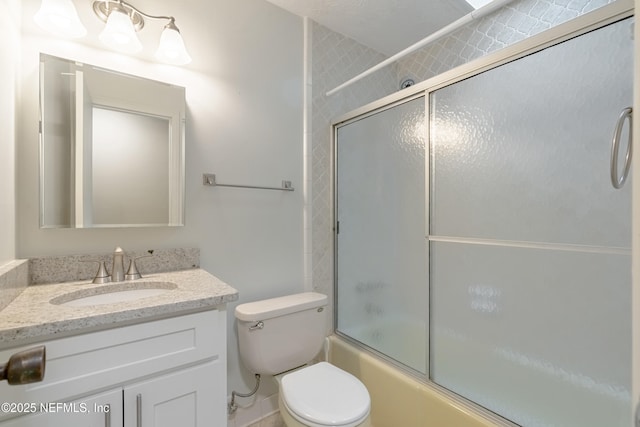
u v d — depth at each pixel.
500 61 1.19
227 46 1.54
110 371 0.81
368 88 2.12
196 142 1.44
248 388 1.58
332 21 1.86
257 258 1.64
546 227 1.12
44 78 1.11
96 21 1.21
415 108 1.54
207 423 0.97
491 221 1.27
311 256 1.84
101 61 1.22
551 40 1.05
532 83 1.13
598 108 0.98
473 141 1.31
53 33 1.13
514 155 1.19
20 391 0.70
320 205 1.89
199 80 1.45
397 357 1.64
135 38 1.21
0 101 0.92
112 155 1.23
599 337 1.02
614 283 0.99
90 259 1.18
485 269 1.30
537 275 1.16
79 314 0.78
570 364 1.09
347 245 1.92
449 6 1.73
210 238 1.48
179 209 1.37
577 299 1.07
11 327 0.69
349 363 1.75
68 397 0.75
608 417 1.01
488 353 1.29
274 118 1.70
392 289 1.67
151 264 1.30
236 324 1.55
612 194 0.97
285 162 1.74
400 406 1.48
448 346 1.42
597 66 0.98
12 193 1.00
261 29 1.65
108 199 1.22
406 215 1.60
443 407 1.31
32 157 1.09
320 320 1.59
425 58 2.11
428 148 1.46
